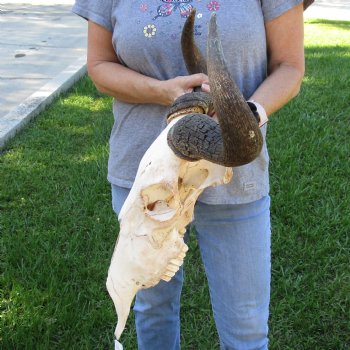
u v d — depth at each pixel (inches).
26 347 110.0
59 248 141.3
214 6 68.9
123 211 55.7
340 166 183.9
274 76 71.2
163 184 51.5
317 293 128.7
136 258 54.5
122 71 74.5
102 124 218.7
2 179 175.6
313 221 151.9
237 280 76.9
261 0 70.8
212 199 73.1
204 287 130.1
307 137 204.1
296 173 175.9
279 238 143.9
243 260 76.0
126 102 77.2
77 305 121.6
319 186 169.8
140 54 72.6
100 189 169.6
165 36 70.7
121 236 55.6
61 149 197.5
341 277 132.3
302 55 73.0
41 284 127.8
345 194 165.9
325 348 115.7
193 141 46.9
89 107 240.7
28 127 216.2
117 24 74.2
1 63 298.2
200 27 69.1
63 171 181.8
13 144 200.4
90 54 78.4
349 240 145.0
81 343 113.4
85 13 76.9
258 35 70.2
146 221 54.0
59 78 271.4
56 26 402.9
